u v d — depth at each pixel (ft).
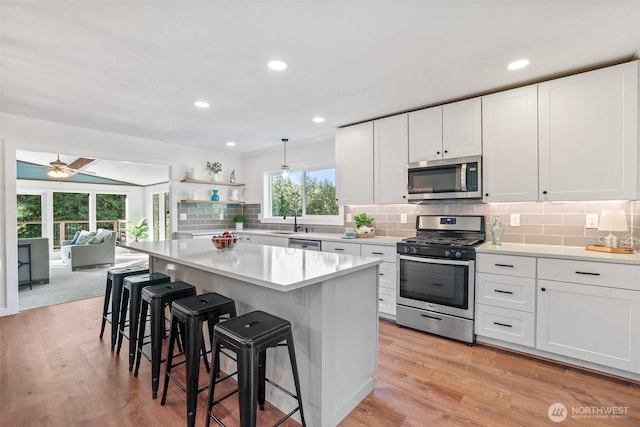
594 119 7.55
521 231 9.52
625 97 7.18
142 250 8.80
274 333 4.78
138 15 5.51
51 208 25.89
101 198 28.73
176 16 5.55
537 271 7.72
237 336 4.59
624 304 6.73
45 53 6.84
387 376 7.15
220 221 18.17
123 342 9.05
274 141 15.55
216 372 5.05
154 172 25.09
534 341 7.83
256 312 5.51
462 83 8.53
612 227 7.52
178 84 8.54
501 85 8.67
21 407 6.01
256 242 15.29
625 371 6.90
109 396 6.39
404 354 8.21
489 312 8.46
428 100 9.81
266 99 9.73
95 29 5.95
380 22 5.75
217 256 7.57
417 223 11.49
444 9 5.37
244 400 4.46
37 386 6.73
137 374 7.21
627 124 7.18
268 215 18.02
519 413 5.84
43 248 16.19
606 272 6.89
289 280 4.89
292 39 6.34
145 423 5.60
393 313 10.37
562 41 6.42
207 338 7.77
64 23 5.73
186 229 16.60
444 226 10.85
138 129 13.17
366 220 12.44
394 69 7.68
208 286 8.05
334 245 11.99
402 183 10.91
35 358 8.02
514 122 8.68
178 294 6.79
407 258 9.86
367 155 11.86
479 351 8.36
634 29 5.97
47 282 16.33
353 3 5.21
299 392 5.14
